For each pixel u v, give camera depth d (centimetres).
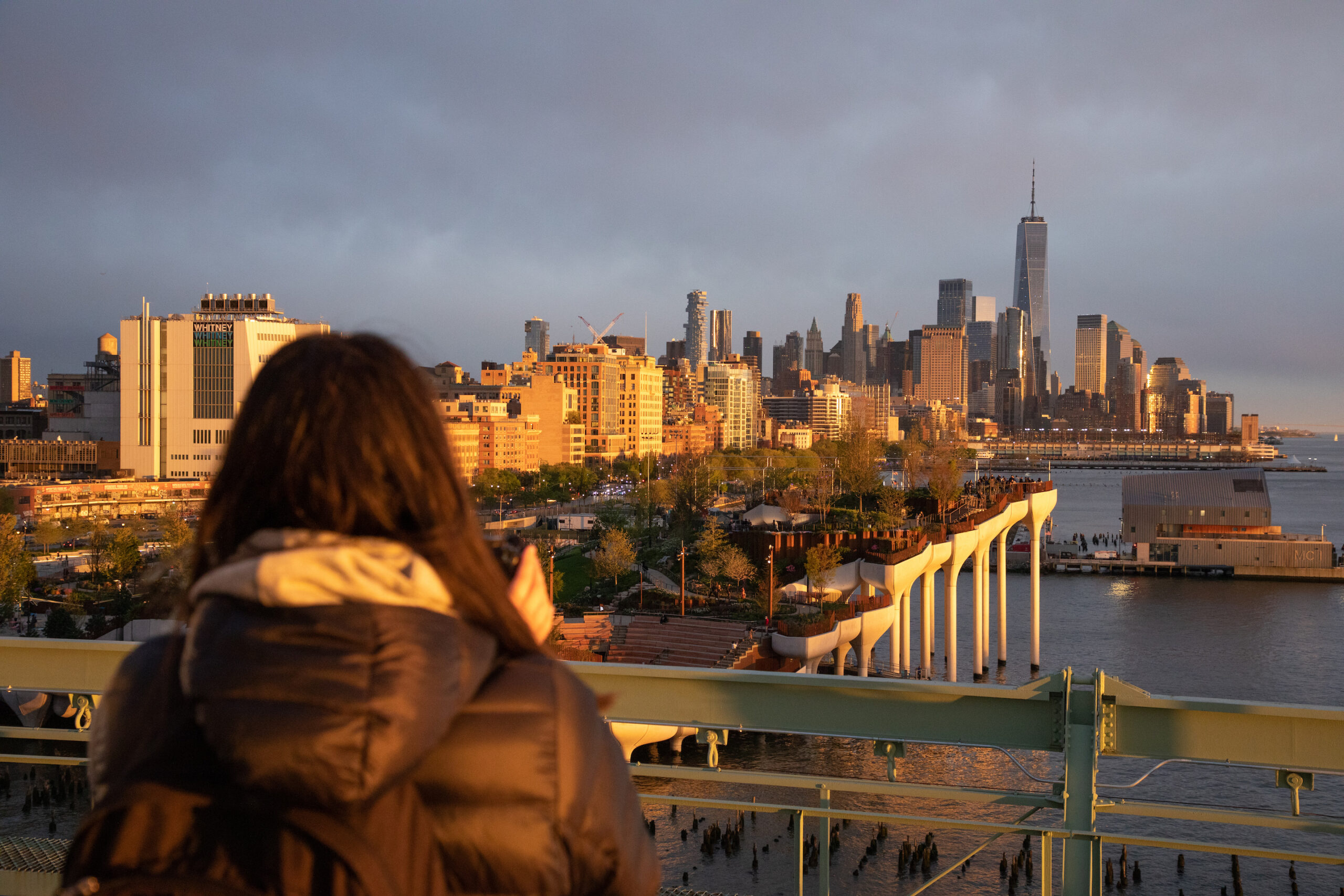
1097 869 718
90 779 233
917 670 9144
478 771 215
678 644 8075
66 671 853
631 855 239
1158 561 16288
